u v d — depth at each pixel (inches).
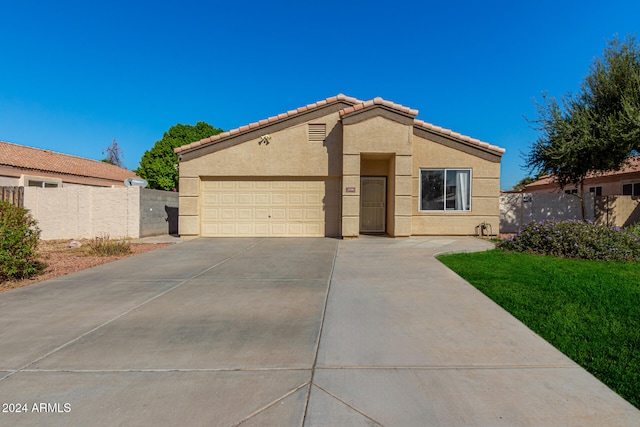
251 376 123.6
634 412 101.8
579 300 204.8
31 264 282.7
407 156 501.4
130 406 106.5
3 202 270.4
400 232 507.5
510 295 215.5
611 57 565.0
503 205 625.3
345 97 528.1
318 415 101.4
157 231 594.2
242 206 535.2
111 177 1190.3
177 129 1418.6
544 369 126.7
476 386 115.8
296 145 527.2
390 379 120.6
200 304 205.9
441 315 182.9
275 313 189.3
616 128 518.3
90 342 153.0
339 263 325.7
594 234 348.8
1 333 163.2
